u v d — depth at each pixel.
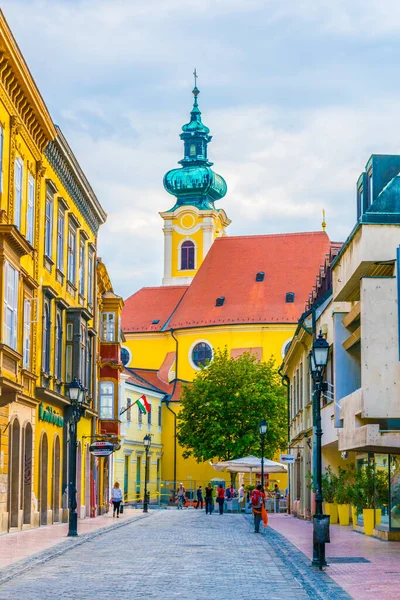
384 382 30.66
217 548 31.03
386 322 30.84
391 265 32.53
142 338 112.81
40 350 42.66
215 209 126.56
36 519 42.06
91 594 18.45
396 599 17.62
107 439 60.56
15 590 19.11
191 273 125.06
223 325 105.25
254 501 40.47
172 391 106.00
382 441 30.34
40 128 41.06
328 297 48.00
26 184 39.53
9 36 33.09
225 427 88.38
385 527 35.41
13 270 34.53
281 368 73.81
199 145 134.88
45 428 44.06
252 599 17.83
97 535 37.44
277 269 109.75
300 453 60.88
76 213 52.69
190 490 101.19
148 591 18.97
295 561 25.70
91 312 57.19
